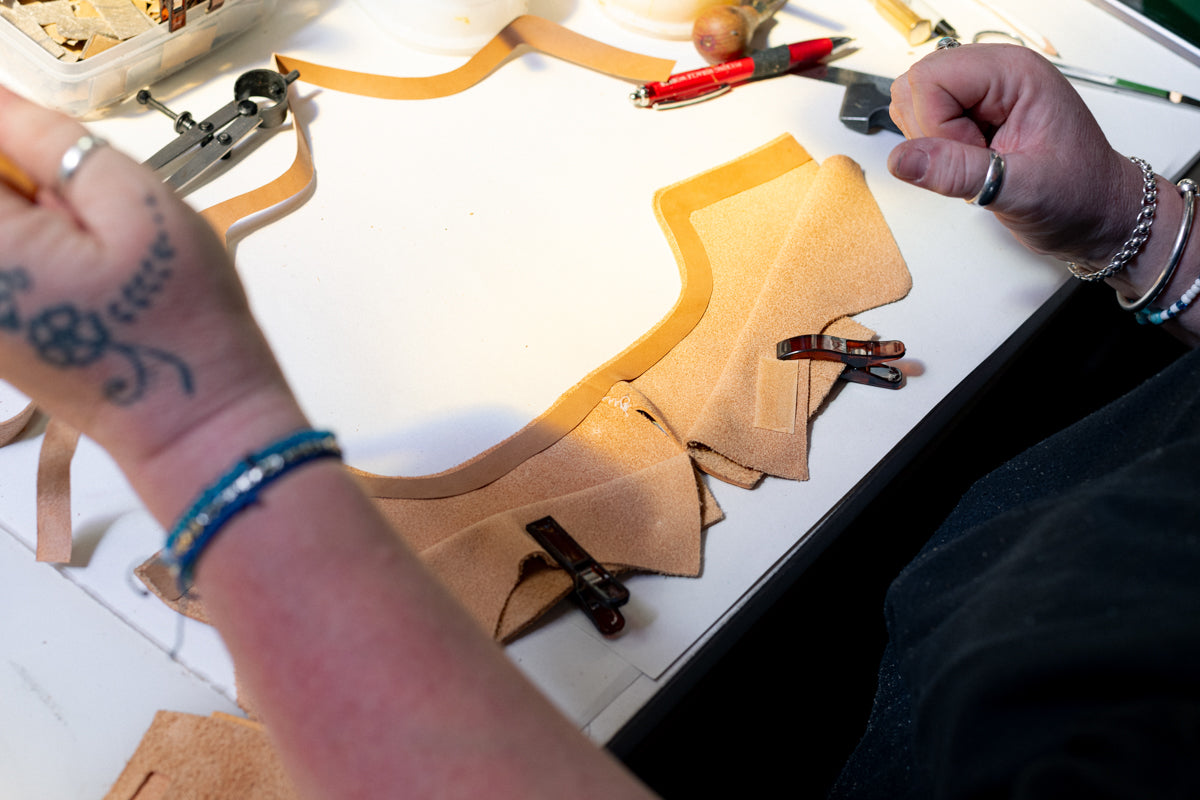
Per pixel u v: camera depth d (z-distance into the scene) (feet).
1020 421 3.63
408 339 2.00
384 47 2.60
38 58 2.14
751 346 1.95
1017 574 1.11
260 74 2.36
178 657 1.56
